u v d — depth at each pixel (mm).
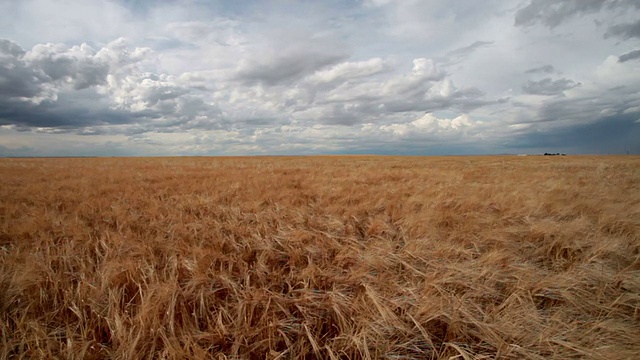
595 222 5793
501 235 4789
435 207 6777
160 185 11609
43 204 7508
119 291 3113
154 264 3662
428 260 3947
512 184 11328
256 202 7699
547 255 4324
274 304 2984
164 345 2389
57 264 3861
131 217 6148
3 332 2475
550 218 6074
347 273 3641
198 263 3652
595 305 2906
